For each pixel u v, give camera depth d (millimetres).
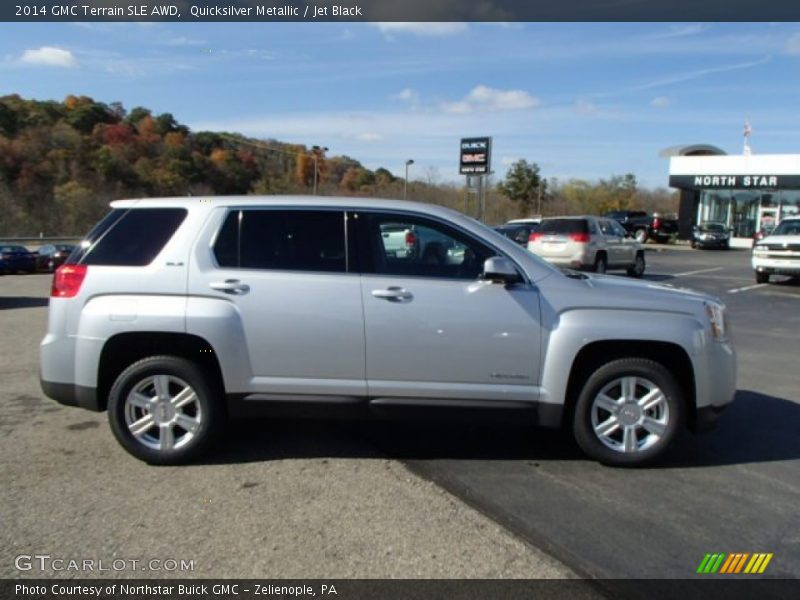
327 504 3846
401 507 3820
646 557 3285
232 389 4359
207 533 3475
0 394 6152
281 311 4312
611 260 17625
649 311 4363
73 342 4379
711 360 4398
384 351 4324
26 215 64750
